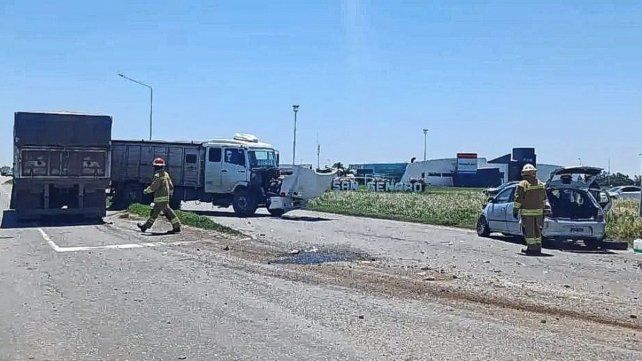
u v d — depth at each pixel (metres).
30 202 24.69
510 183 23.38
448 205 40.38
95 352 7.93
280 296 11.20
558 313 10.12
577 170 21.11
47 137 24.66
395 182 76.50
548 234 19.78
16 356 7.77
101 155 25.38
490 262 16.02
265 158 32.94
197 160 32.97
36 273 13.59
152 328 9.05
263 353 7.88
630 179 63.50
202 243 19.02
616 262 16.81
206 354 7.84
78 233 21.48
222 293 11.46
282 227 25.72
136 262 15.16
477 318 9.69
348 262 15.43
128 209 30.89
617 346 8.26
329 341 8.38
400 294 11.45
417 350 8.00
